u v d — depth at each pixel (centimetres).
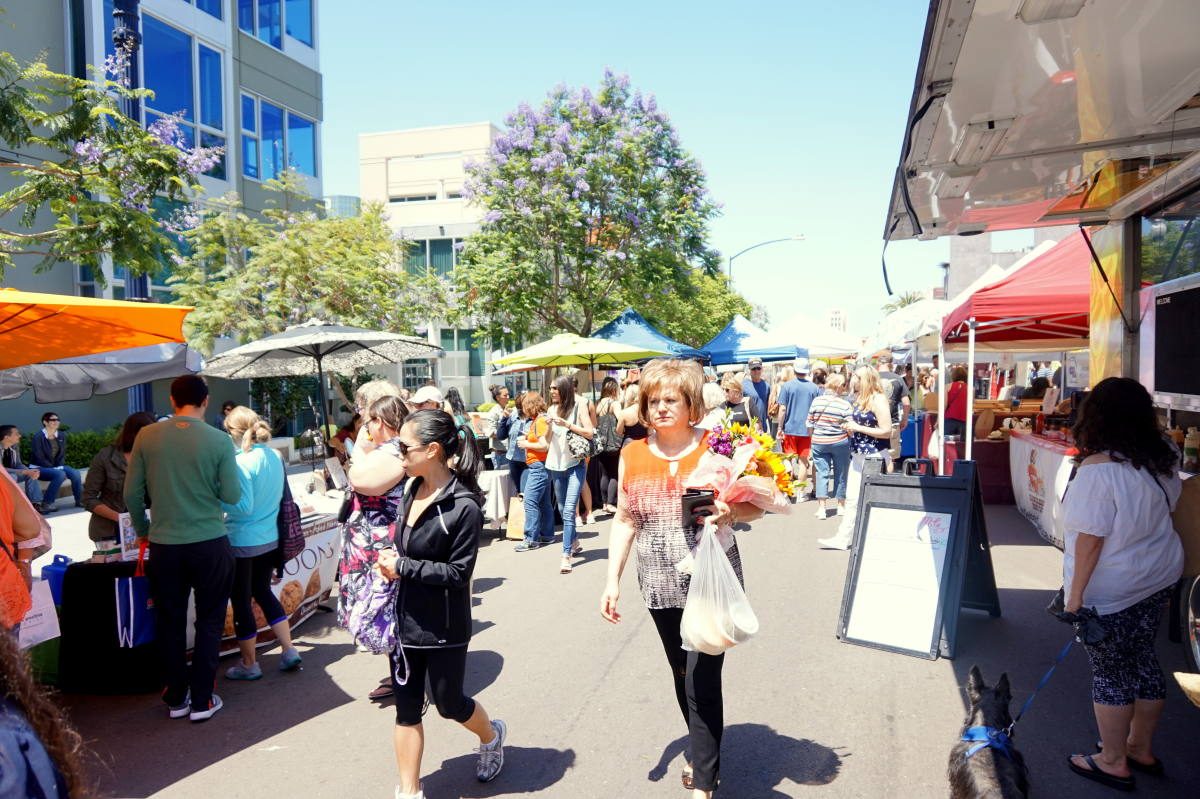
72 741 129
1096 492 339
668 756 405
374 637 421
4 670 121
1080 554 343
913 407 1731
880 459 612
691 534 339
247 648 541
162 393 1945
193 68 1975
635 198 2147
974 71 312
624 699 480
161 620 479
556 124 2114
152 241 888
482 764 385
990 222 620
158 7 1855
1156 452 341
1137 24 271
